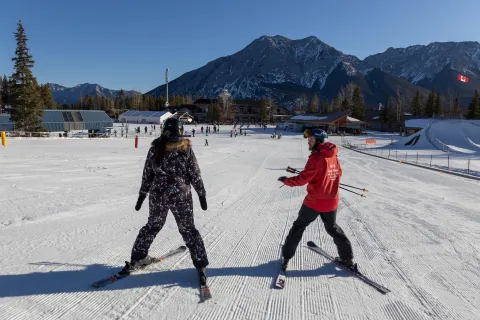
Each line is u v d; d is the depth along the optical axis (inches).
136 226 214.8
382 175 586.2
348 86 5147.6
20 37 1482.5
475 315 120.9
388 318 118.0
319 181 141.9
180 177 128.6
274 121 4817.9
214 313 117.1
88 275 141.3
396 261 170.1
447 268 162.2
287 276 149.3
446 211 293.1
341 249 151.9
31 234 191.8
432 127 1601.9
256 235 209.6
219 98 4596.5
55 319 109.4
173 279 140.6
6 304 116.6
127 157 686.5
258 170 609.3
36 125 1525.6
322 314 119.4
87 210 253.1
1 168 463.2
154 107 6102.4
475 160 944.3
